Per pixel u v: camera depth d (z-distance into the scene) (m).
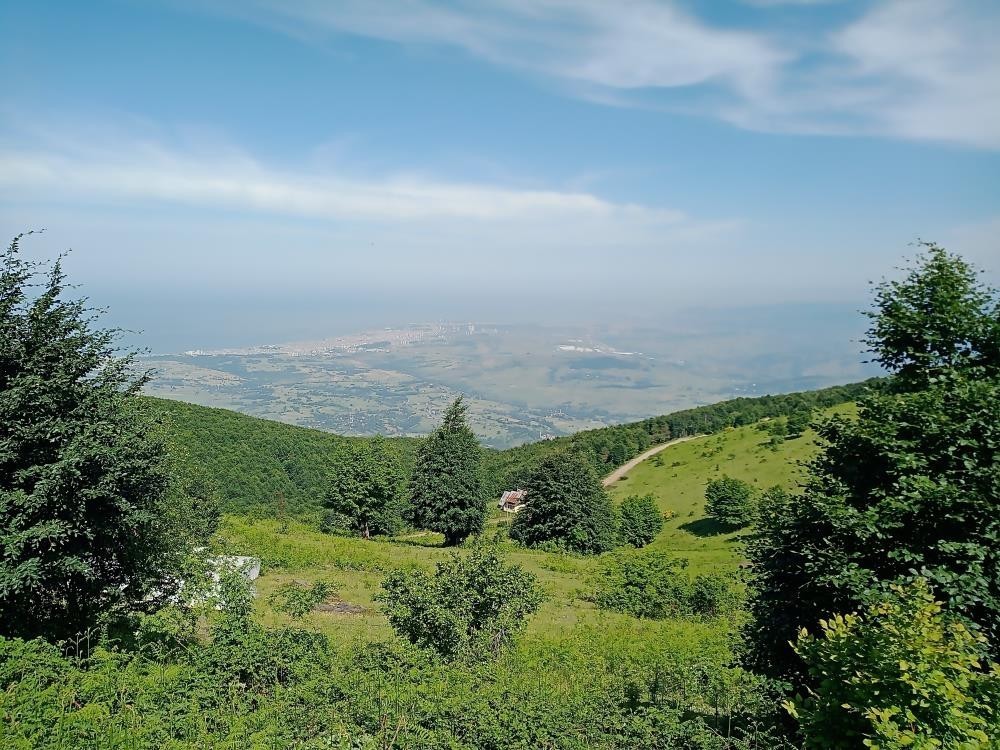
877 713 5.02
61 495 9.45
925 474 8.53
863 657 5.93
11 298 10.12
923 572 7.65
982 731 4.75
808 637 6.97
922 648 5.38
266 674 10.69
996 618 7.53
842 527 8.45
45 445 9.85
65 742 7.12
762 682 9.52
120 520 10.44
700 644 18.27
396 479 45.25
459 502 43.38
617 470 91.88
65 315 10.72
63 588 10.79
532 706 10.01
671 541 57.84
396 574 14.28
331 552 29.16
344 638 16.25
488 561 14.30
